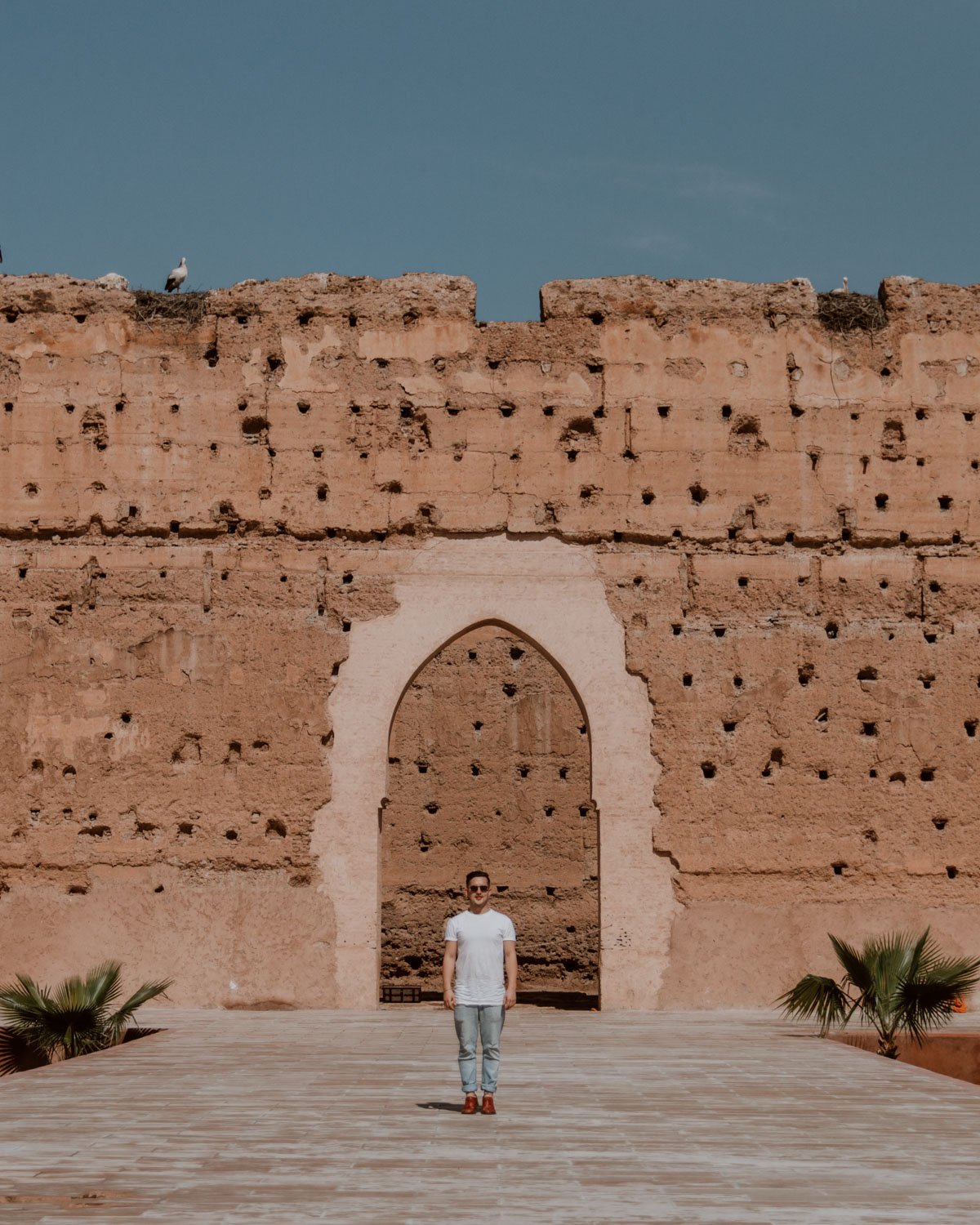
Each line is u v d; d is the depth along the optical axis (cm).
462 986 1193
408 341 2295
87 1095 1273
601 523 2261
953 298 2338
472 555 2250
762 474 2281
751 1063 1505
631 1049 1633
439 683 3114
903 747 2231
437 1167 968
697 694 2223
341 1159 993
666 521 2266
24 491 2273
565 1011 2202
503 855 3069
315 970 2158
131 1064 1492
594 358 2294
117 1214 834
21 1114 1171
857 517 2278
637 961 2167
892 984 1734
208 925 2170
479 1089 1300
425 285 2309
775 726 2222
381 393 2283
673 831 2192
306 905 2170
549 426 2278
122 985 2159
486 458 2270
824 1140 1066
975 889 2206
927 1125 1133
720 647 2236
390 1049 1631
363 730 2208
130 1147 1030
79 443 2280
